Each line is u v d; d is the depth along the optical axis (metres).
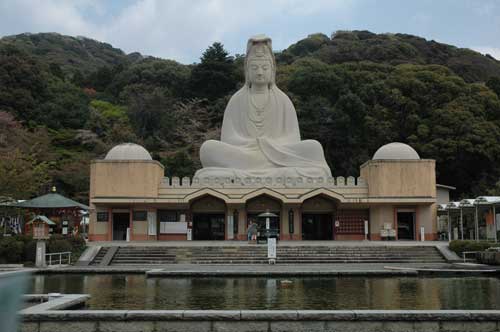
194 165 66.12
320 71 72.00
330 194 38.25
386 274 22.88
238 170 41.31
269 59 45.84
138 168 38.81
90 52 137.00
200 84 84.31
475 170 63.03
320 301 15.94
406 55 91.19
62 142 72.94
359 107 66.56
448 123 63.12
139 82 91.31
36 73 77.56
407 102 67.25
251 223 38.12
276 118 45.09
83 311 12.55
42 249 27.72
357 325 12.30
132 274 24.67
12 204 37.22
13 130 60.94
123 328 12.39
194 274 22.86
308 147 42.50
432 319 12.28
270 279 21.92
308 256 29.98
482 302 15.68
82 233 45.41
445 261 29.70
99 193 38.66
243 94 46.03
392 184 38.69
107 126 76.31
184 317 12.37
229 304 15.42
